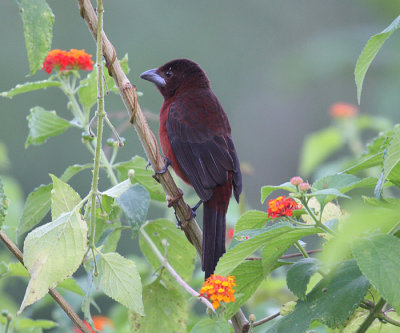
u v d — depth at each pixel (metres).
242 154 28.31
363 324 4.87
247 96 28.38
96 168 4.96
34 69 4.32
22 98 22.94
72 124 6.89
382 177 4.48
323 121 27.81
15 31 24.59
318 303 4.56
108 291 4.83
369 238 4.33
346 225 3.38
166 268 6.11
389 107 18.64
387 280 4.16
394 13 20.00
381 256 4.23
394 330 5.33
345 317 4.43
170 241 6.76
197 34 26.97
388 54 19.30
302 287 4.59
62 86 6.89
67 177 6.77
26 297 4.55
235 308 5.26
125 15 26.00
